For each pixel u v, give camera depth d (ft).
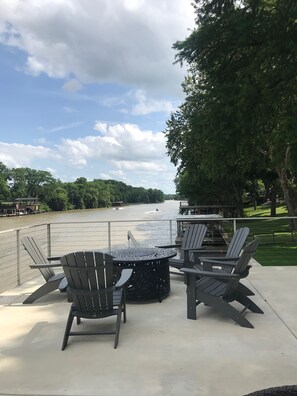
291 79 41.24
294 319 15.87
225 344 13.43
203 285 17.11
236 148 47.24
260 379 10.90
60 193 408.67
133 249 21.95
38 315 17.20
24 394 10.37
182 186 137.49
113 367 11.85
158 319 16.28
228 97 42.14
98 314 14.02
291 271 24.99
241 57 45.03
